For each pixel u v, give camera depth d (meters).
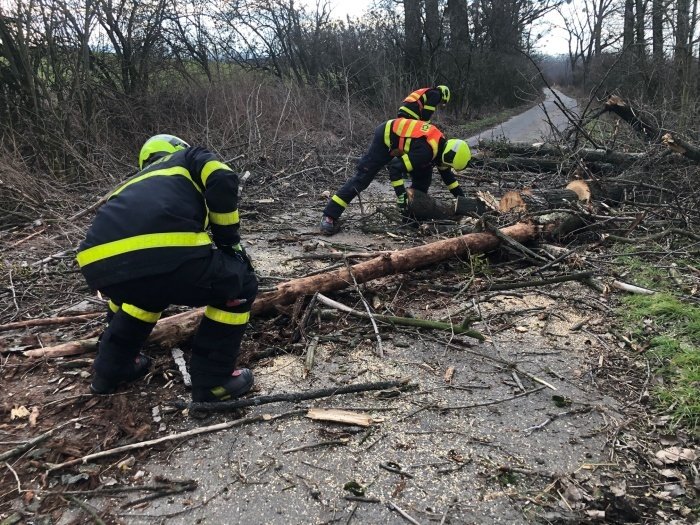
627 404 2.86
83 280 4.45
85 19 8.05
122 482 2.32
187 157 2.49
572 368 3.20
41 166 7.42
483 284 4.32
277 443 2.56
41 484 2.31
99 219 2.35
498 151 9.50
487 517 2.14
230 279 2.48
